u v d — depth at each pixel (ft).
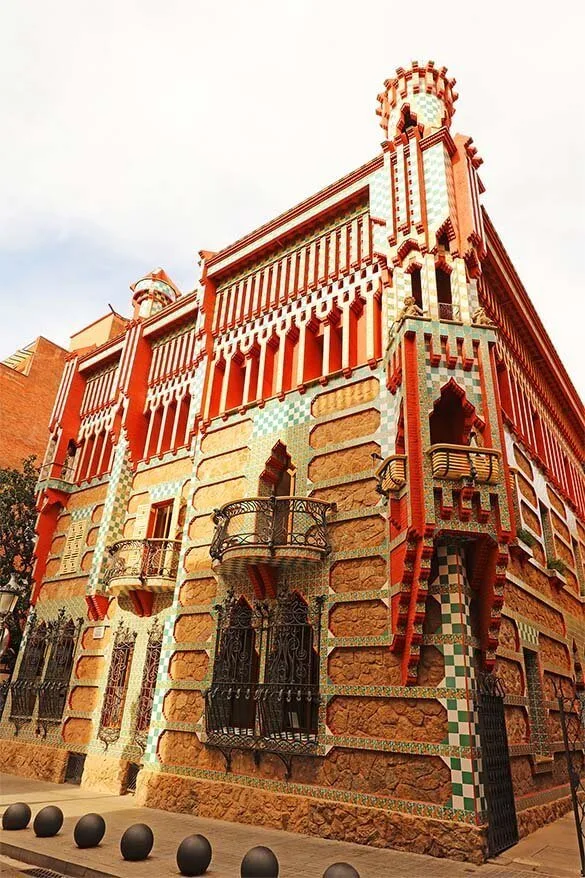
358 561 36.14
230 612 40.88
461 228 42.29
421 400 33.68
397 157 46.34
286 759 33.78
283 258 53.16
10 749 55.67
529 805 33.27
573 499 63.57
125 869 23.26
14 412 90.84
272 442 45.19
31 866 24.75
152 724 42.09
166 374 61.26
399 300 40.73
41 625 60.13
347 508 38.34
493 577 30.89
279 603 37.83
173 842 28.66
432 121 49.01
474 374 35.37
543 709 39.32
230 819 34.60
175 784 38.32
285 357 48.26
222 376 53.57
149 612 49.93
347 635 34.47
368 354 41.98
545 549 48.49
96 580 54.03
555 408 64.28
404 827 28.19
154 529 54.60
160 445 57.52
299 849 27.66
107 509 57.16
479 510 30.94
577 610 55.31
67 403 71.10
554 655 45.27
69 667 55.06
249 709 38.11
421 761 29.19
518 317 52.54
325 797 31.60
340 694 33.37
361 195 48.47
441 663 30.25
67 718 52.29
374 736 31.17
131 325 67.05
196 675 41.27
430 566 30.68
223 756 37.24
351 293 45.44
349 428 40.86
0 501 71.05
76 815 35.24
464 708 28.63
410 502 31.45
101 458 64.13
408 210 43.52
